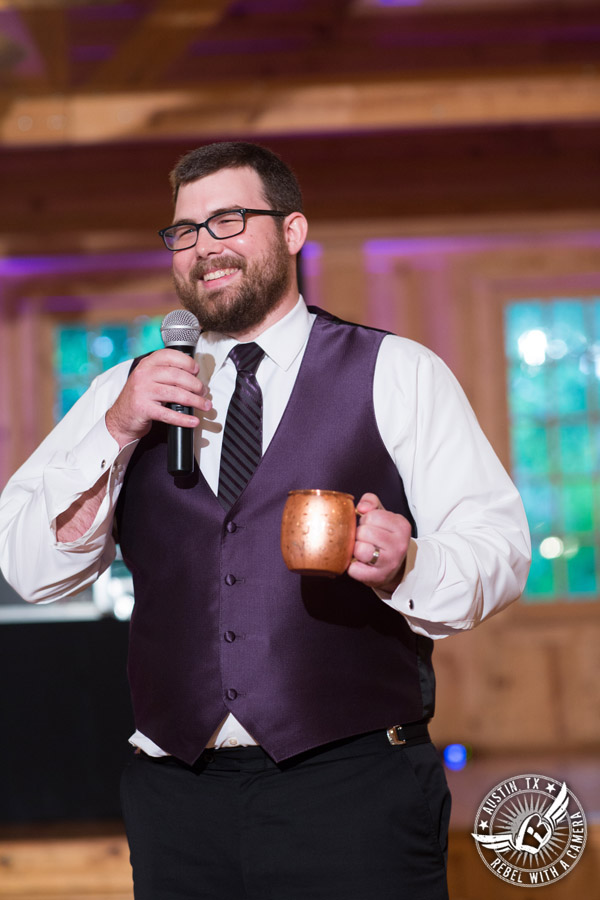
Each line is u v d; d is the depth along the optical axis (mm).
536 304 8219
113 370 2525
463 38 7387
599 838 4039
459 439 2238
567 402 8133
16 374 8203
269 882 2057
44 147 8148
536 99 6602
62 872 4059
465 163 8219
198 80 7391
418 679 2227
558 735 7844
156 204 8164
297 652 2109
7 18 6219
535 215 8180
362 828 2043
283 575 2143
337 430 2229
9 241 8109
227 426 2275
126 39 6539
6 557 2311
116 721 4367
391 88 6602
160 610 2209
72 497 2156
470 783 6035
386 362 2291
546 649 7914
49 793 4328
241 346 2338
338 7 7266
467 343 8164
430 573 2006
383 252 8250
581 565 8008
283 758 2051
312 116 6594
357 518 2154
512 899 4051
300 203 2416
